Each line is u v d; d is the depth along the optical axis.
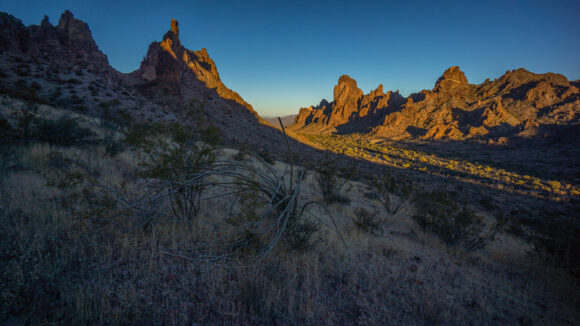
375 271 4.21
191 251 3.44
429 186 47.09
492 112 191.88
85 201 3.69
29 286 2.10
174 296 2.47
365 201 13.96
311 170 15.16
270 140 81.69
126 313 2.08
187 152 4.53
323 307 2.82
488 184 69.19
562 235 7.20
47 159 5.93
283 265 3.60
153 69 110.62
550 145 140.75
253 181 4.55
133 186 5.67
